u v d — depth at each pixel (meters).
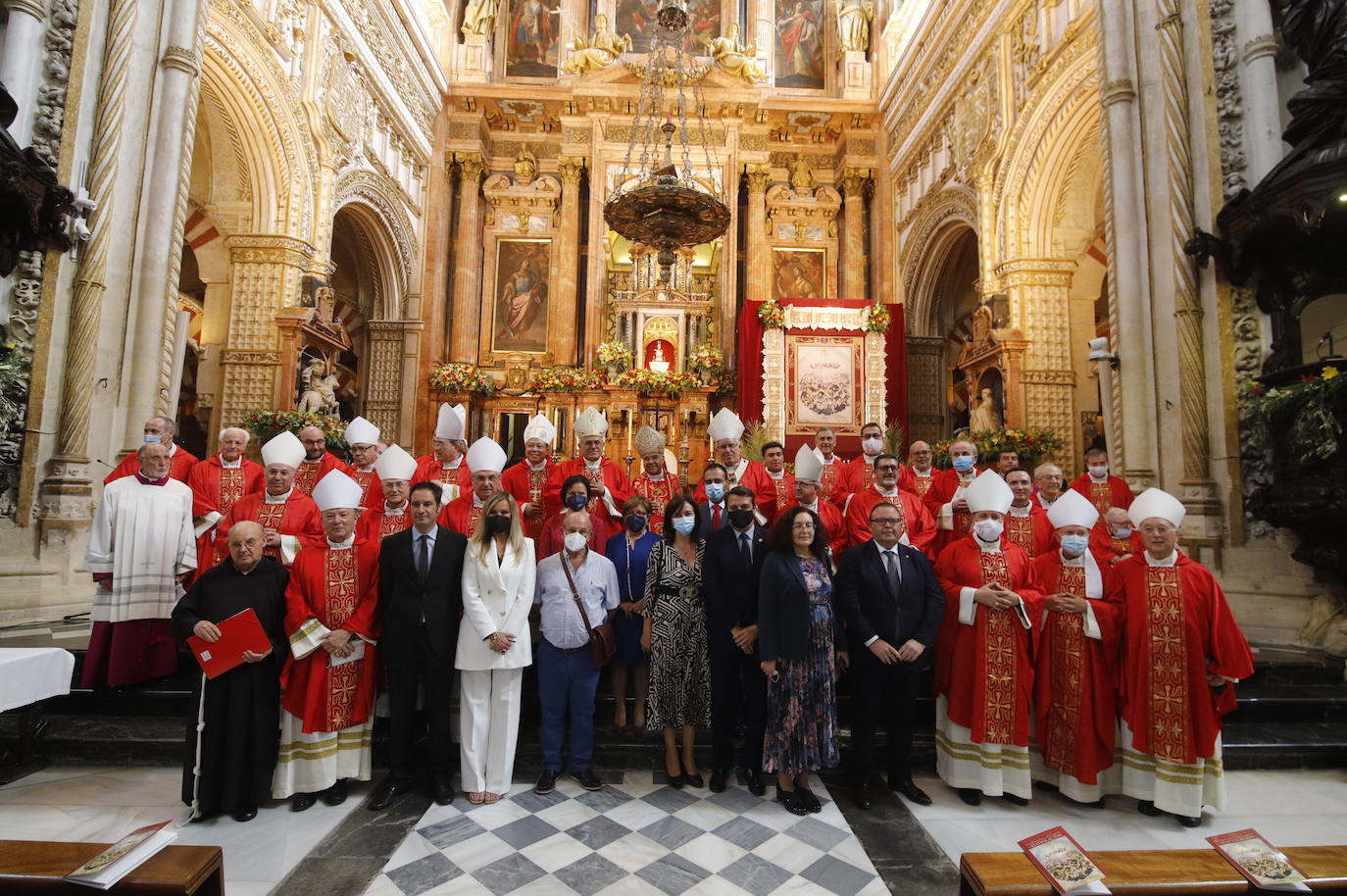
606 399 14.78
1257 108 6.37
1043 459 10.02
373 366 14.99
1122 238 7.24
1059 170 10.36
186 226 10.38
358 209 13.25
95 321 6.31
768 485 6.28
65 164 6.20
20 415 5.90
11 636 5.29
